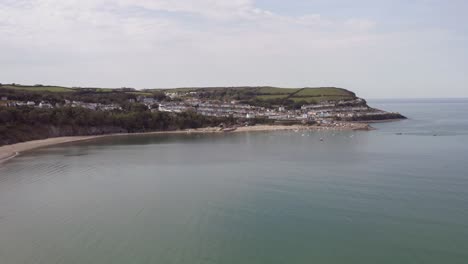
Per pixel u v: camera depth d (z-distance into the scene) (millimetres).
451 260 31219
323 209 43625
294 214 42250
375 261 31312
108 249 33688
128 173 65625
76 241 35375
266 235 36719
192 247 34219
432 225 38281
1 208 45094
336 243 34688
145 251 33281
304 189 52375
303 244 34594
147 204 46625
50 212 43531
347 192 50469
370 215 41438
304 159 79312
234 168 69500
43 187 55344
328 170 65688
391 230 37281
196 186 55438
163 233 37344
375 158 78625
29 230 38031
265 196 49438
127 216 42188
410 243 34406
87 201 47969
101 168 70625
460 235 35812
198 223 40031
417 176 59031
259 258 32094
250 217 41594
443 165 68312
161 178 61250
